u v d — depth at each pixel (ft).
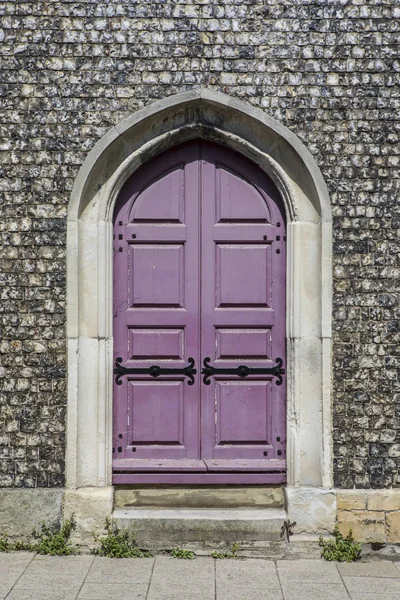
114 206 17.03
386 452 16.53
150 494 16.93
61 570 15.06
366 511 16.42
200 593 14.06
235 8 16.61
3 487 16.39
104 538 16.08
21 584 14.34
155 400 17.11
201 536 16.29
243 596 13.96
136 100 16.49
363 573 15.20
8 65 16.55
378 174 16.60
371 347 16.55
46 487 16.39
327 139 16.58
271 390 17.15
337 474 16.55
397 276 16.56
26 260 16.51
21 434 16.44
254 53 16.58
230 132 16.89
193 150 17.17
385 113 16.63
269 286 17.13
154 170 17.16
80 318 16.65
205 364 17.08
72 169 16.51
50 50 16.55
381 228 16.58
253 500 16.94
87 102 16.51
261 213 17.20
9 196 16.51
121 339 17.11
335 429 16.56
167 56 16.56
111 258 16.87
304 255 16.78
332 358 16.56
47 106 16.52
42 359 16.48
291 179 16.84
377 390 16.55
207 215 17.15
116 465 16.80
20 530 16.26
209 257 17.13
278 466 16.87
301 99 16.60
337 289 16.56
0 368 16.47
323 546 16.25
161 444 17.12
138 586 14.34
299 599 13.88
